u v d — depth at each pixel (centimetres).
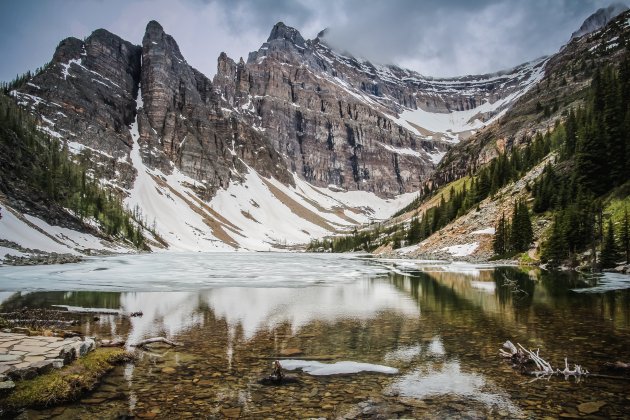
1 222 8081
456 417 800
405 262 8181
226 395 924
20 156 11762
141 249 15162
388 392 948
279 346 1393
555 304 2333
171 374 1073
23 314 2028
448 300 2594
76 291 3219
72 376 961
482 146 19988
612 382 1013
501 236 7438
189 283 3953
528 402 880
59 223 10812
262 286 3669
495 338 1501
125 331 1631
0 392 844
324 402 884
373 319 1925
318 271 5784
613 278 3850
